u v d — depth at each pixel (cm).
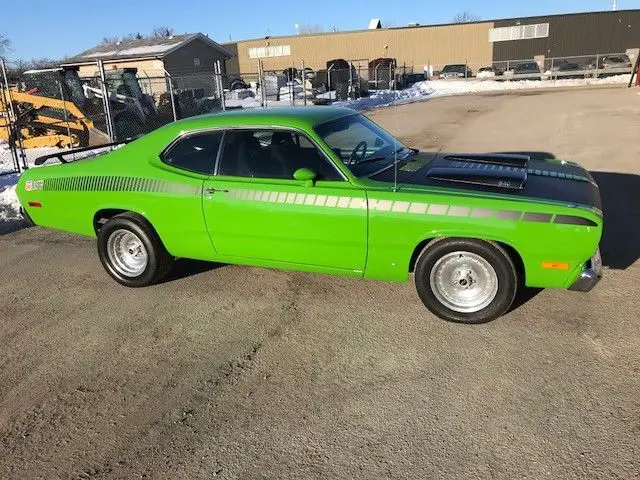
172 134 494
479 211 391
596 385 339
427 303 427
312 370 376
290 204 438
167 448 308
